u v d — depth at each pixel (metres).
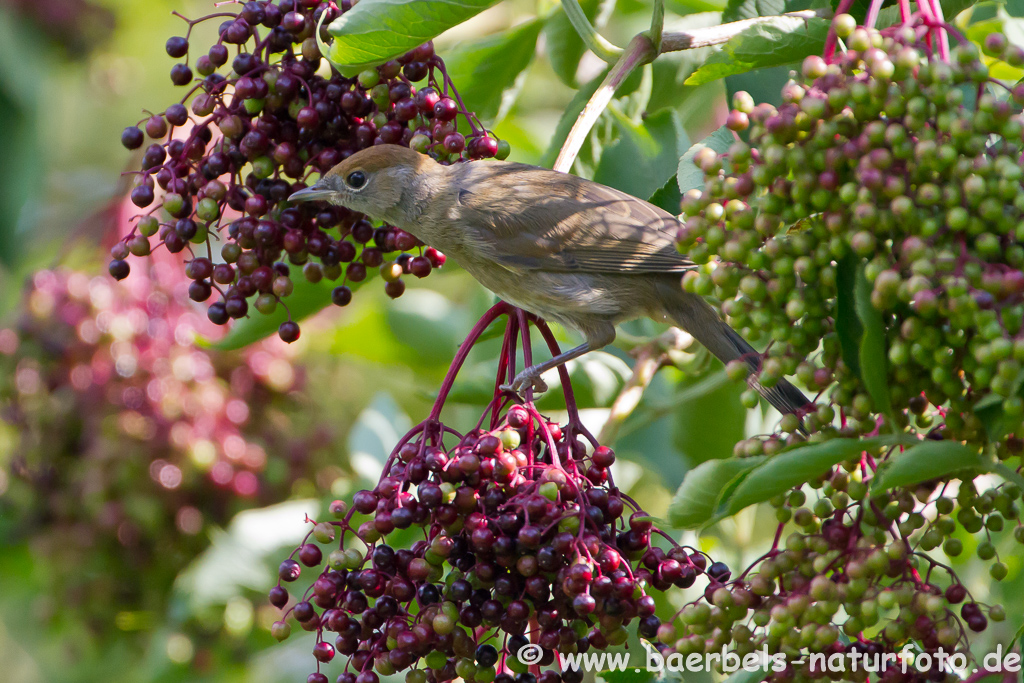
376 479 10.31
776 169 5.00
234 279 6.88
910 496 5.29
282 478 10.80
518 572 5.51
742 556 10.00
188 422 10.32
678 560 5.72
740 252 5.09
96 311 10.11
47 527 10.48
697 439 9.89
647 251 8.21
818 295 5.12
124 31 14.23
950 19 6.84
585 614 5.12
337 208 6.93
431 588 5.62
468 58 8.49
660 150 8.48
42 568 11.16
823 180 4.89
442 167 8.48
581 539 5.37
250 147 6.53
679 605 9.26
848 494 5.20
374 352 11.16
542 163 8.84
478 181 8.43
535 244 8.23
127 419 10.10
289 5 6.59
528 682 5.60
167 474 10.10
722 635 5.32
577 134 6.56
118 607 10.48
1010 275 4.52
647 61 6.75
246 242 6.63
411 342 11.02
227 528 10.46
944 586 8.57
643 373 8.52
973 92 6.32
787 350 5.21
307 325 12.03
